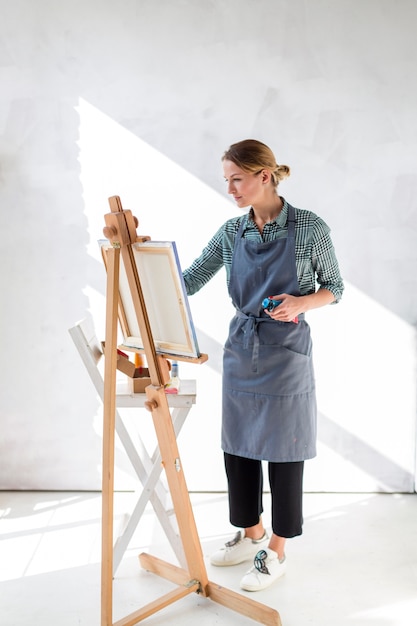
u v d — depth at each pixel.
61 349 3.34
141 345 2.55
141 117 3.18
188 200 3.24
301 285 2.57
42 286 3.30
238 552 2.79
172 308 2.31
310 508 3.25
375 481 3.41
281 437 2.56
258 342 2.55
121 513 3.21
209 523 3.12
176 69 3.14
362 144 3.17
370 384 3.34
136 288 2.31
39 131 3.20
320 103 3.14
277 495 2.62
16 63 3.15
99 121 3.19
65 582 2.64
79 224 3.25
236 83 3.14
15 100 3.18
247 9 3.09
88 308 3.31
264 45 3.11
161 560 2.69
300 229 2.51
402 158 3.17
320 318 3.30
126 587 2.62
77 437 3.40
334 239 3.24
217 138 3.18
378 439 3.38
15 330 3.34
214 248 2.73
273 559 2.64
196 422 3.38
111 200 2.29
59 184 3.23
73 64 3.15
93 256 3.27
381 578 2.65
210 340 3.33
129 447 2.65
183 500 2.45
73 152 3.21
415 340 3.30
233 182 2.47
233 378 2.63
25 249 3.28
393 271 3.25
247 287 2.58
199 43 3.12
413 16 3.08
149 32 3.12
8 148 3.21
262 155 2.45
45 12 3.11
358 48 3.10
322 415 3.37
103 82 3.16
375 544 2.91
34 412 3.39
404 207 3.21
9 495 3.40
